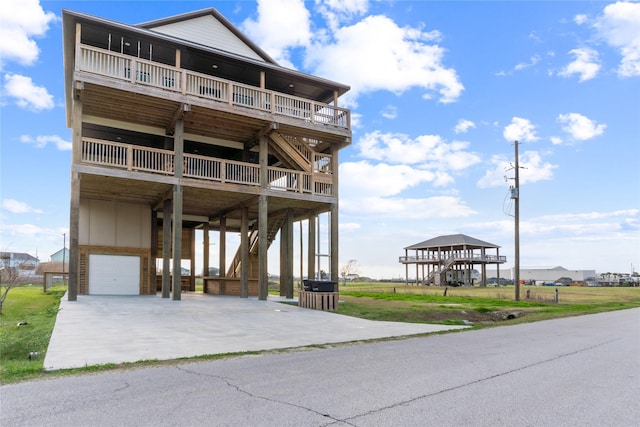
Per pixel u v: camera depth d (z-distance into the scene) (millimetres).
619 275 108750
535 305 24422
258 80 21688
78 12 15688
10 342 8953
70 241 15859
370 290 42844
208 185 18188
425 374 6551
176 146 17766
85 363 7156
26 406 4828
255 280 24203
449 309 18922
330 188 21562
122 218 21547
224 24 20938
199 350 8539
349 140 21078
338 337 10664
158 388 5645
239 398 5180
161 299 18438
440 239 64375
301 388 5672
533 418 4512
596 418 4527
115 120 19141
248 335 10594
